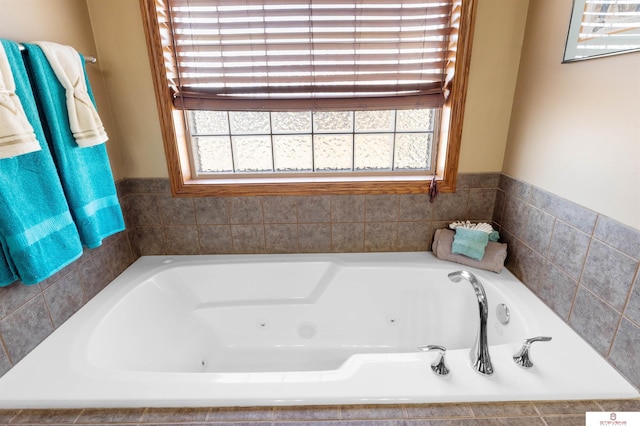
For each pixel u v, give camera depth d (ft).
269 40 5.03
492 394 3.07
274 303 5.74
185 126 5.66
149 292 5.25
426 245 6.01
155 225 5.89
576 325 3.95
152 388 3.21
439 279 5.44
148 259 5.95
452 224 5.74
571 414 2.96
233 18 4.95
